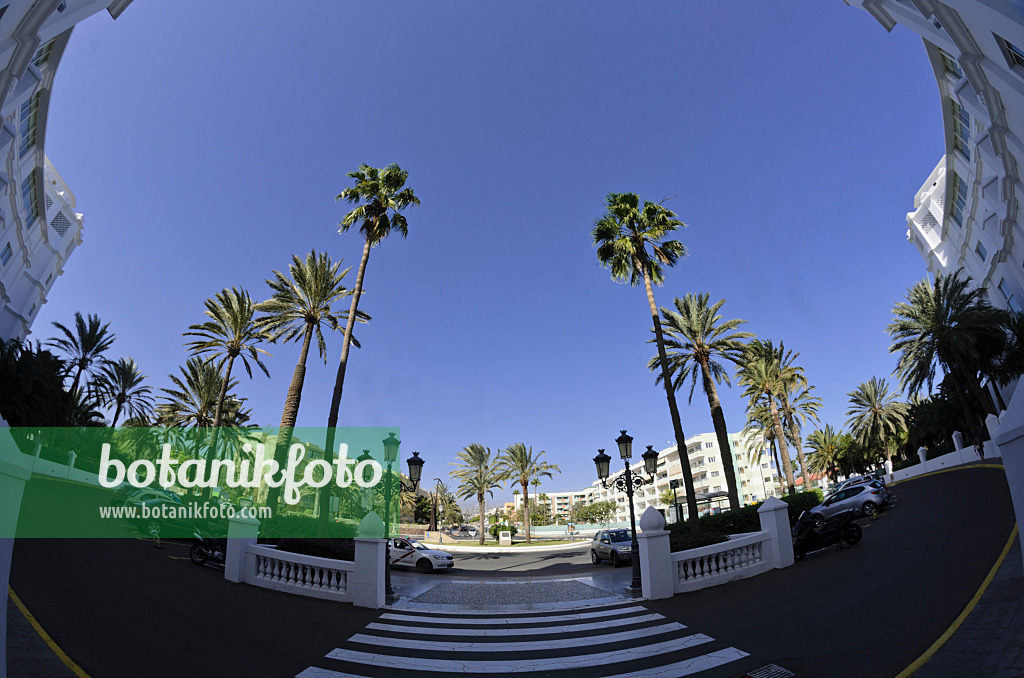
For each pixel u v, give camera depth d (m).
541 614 9.85
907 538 12.55
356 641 7.62
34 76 22.02
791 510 22.95
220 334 32.09
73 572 9.75
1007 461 5.29
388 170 22.12
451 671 6.39
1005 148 22.45
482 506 48.00
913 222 42.81
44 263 36.75
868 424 48.81
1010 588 6.57
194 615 8.09
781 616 7.73
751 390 40.28
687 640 7.20
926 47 23.80
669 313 28.06
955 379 28.94
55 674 5.12
